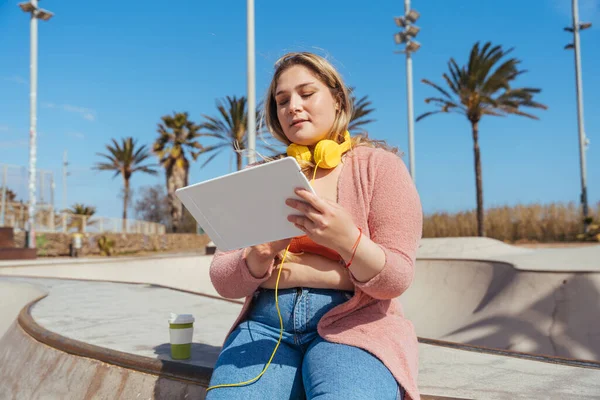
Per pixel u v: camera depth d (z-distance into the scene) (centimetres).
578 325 819
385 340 175
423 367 307
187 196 169
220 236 181
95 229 2883
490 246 1689
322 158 192
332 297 187
